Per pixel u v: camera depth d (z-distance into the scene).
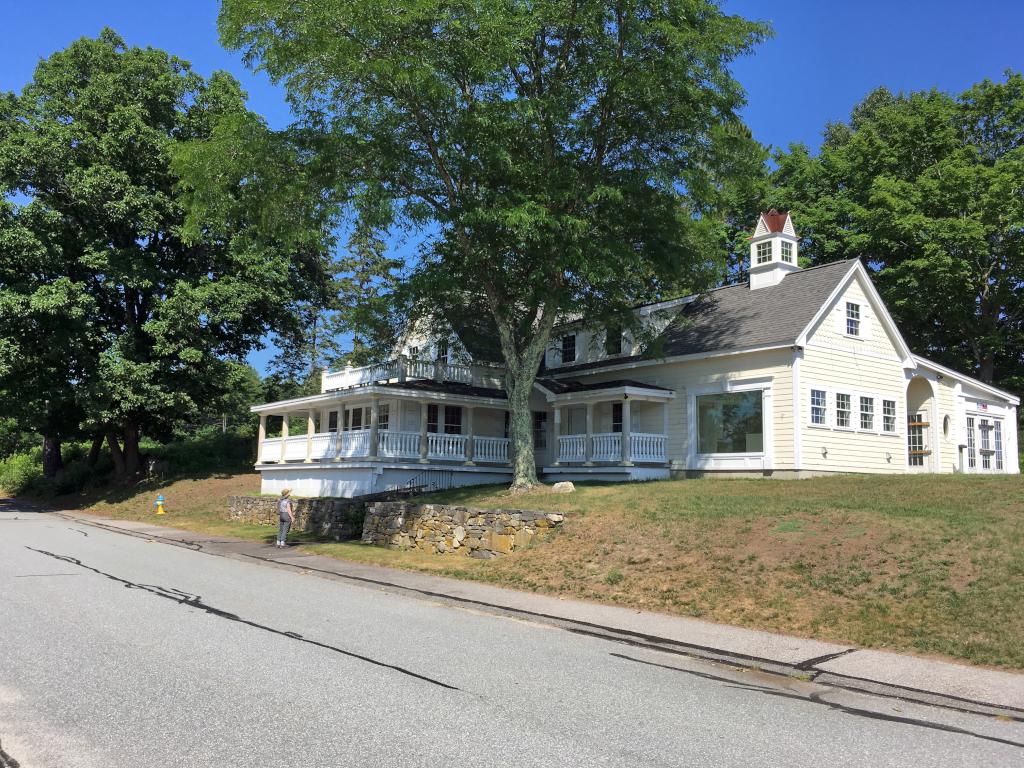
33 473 48.06
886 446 23.44
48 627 8.83
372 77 16.58
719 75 17.03
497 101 17.12
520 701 6.29
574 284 20.31
